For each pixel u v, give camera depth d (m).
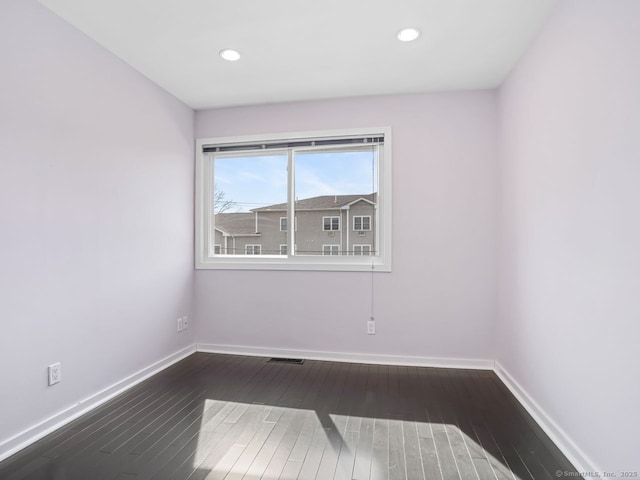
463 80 2.72
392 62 2.46
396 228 2.99
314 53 2.35
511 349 2.52
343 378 2.70
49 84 1.90
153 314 2.78
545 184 1.98
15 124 1.73
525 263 2.27
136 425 1.99
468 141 2.89
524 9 1.88
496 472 1.59
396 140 2.99
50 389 1.92
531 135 2.18
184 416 2.10
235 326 3.29
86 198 2.15
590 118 1.54
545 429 1.94
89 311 2.18
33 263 1.82
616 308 1.38
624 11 1.31
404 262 2.98
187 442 1.82
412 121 2.96
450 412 2.15
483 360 2.88
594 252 1.52
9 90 1.70
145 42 2.22
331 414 2.12
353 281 3.07
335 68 2.55
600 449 1.48
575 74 1.66
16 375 1.74
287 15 1.96
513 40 2.17
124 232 2.47
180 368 2.90
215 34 2.14
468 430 1.94
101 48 2.25
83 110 2.12
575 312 1.67
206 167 3.39
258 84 2.81
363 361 3.06
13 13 1.71
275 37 2.17
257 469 1.61
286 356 3.19
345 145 3.10
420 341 2.97
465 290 2.90
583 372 1.60
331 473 1.58
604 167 1.44
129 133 2.51
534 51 2.14
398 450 1.75
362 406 2.23
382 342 3.03
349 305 3.08
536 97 2.11
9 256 1.71
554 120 1.88
